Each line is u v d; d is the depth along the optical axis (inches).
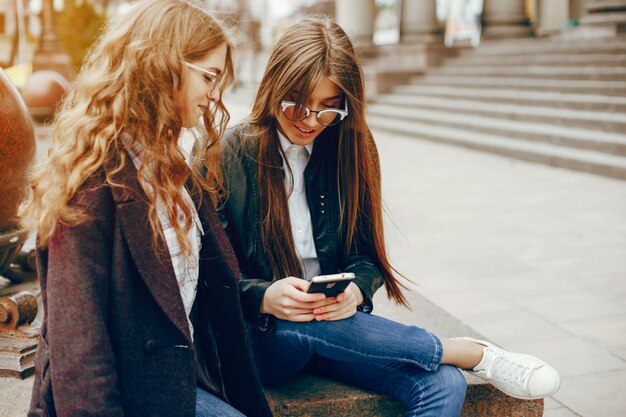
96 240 61.1
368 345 85.1
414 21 674.8
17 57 680.4
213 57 67.0
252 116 88.4
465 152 438.9
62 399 58.3
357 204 92.7
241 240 90.5
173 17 64.4
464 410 96.7
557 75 486.9
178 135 65.4
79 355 58.1
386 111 583.8
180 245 66.5
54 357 58.8
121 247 63.0
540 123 432.1
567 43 552.1
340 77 83.4
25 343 108.3
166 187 64.8
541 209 277.6
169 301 64.5
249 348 78.7
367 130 92.4
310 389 95.1
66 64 535.5
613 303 174.6
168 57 63.3
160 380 65.2
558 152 375.6
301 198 93.1
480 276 197.3
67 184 60.7
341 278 81.4
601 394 127.8
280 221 89.5
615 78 442.6
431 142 487.8
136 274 64.4
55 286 59.5
